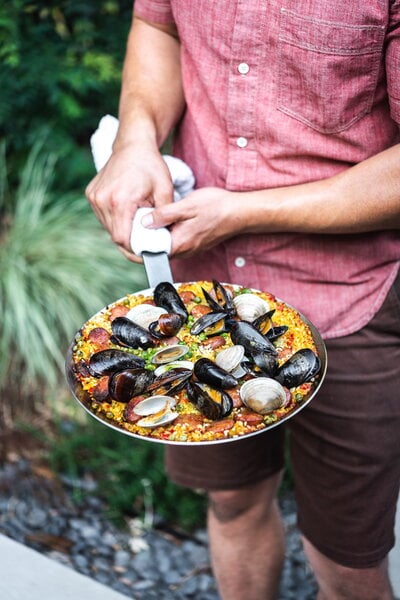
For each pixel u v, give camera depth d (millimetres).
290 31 1416
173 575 2613
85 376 1424
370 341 1665
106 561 2654
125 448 2963
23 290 3293
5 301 3305
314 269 1653
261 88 1512
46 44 3846
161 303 1545
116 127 1874
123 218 1620
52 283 3402
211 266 1780
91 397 1388
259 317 1482
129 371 1366
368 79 1439
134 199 1619
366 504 1740
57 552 2664
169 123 1803
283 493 2883
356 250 1624
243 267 1708
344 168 1562
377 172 1466
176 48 1824
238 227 1569
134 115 1750
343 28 1382
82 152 3885
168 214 1555
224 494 1894
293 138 1528
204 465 1872
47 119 3863
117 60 3947
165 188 1640
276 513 2016
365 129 1506
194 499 2830
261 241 1654
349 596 1863
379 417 1684
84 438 2990
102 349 1504
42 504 2828
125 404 1363
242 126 1565
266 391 1308
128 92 1807
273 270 1686
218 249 1738
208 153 1666
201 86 1651
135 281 3475
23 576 1814
